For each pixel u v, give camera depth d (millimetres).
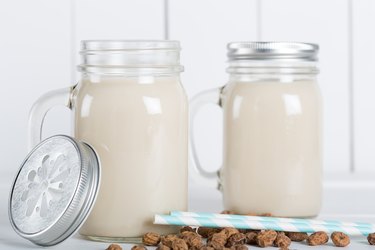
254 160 747
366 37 994
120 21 970
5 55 966
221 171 786
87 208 651
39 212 657
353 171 1008
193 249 639
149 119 674
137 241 682
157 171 679
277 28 986
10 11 964
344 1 990
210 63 979
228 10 979
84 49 688
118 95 673
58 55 969
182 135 697
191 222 676
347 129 1003
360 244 683
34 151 690
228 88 771
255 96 746
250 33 983
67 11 967
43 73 970
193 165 809
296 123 744
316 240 677
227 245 664
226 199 770
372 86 998
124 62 674
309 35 991
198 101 794
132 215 675
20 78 969
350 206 854
